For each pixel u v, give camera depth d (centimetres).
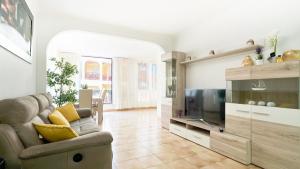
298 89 188
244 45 284
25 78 242
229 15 311
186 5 298
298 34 220
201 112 322
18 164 121
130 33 404
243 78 238
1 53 158
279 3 239
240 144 223
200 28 375
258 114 213
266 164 203
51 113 230
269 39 242
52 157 132
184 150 267
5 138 118
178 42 443
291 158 182
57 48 574
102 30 375
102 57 729
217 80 333
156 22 370
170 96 419
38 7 304
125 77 740
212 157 241
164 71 466
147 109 757
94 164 145
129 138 328
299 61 181
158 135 348
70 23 346
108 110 712
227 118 256
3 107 134
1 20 149
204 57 334
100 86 722
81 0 283
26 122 148
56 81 382
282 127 190
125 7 304
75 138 143
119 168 210
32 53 279
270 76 206
